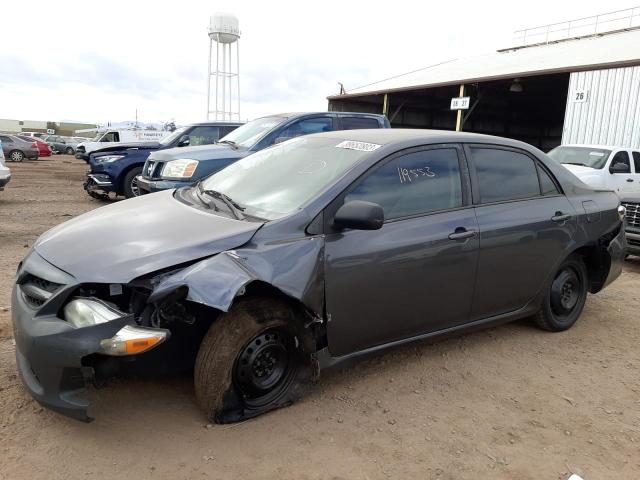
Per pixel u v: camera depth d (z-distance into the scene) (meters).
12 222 9.01
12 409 3.01
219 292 2.60
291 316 3.00
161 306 2.65
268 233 3.02
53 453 2.67
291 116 8.82
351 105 29.05
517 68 22.30
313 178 3.46
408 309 3.49
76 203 11.87
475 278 3.78
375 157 3.46
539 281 4.27
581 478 2.70
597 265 4.89
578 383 3.75
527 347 4.31
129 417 3.00
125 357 2.63
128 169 11.21
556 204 4.34
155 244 2.89
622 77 15.96
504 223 3.90
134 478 2.53
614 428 3.20
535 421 3.23
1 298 4.80
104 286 2.76
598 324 4.95
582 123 17.12
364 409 3.24
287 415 3.11
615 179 11.32
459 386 3.60
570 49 25.16
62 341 2.55
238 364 2.91
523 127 35.84
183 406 3.13
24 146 29.55
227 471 2.61
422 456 2.82
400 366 3.84
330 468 2.68
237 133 9.38
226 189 3.85
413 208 3.54
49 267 2.84
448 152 3.82
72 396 2.64
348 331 3.25
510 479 2.69
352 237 3.21
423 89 23.95
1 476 2.48
